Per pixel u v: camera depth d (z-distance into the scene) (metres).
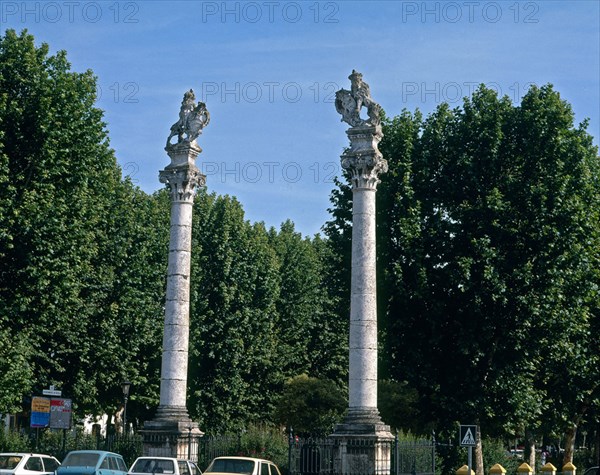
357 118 40.19
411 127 52.03
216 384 71.31
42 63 48.91
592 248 49.75
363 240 39.28
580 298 49.09
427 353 49.97
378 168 39.69
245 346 73.69
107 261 60.94
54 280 47.84
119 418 71.00
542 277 47.91
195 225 73.62
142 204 69.62
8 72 47.50
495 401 49.66
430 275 49.19
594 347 55.62
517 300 47.84
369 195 39.66
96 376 61.06
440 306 48.06
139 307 62.91
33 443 51.09
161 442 40.91
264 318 75.88
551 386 54.84
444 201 50.72
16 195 46.53
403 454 41.72
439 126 51.78
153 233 66.25
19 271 46.25
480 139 50.31
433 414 51.38
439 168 51.56
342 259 53.09
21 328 49.59
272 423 75.50
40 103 47.16
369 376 38.50
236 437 51.47
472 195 50.66
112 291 61.50
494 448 57.00
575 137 49.75
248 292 74.56
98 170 53.91
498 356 49.19
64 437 49.16
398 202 49.97
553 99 50.41
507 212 48.31
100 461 34.94
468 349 47.62
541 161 49.84
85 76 52.75
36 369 58.03
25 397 64.00
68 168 49.22
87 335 59.88
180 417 41.75
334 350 84.06
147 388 65.94
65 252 48.34
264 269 77.25
